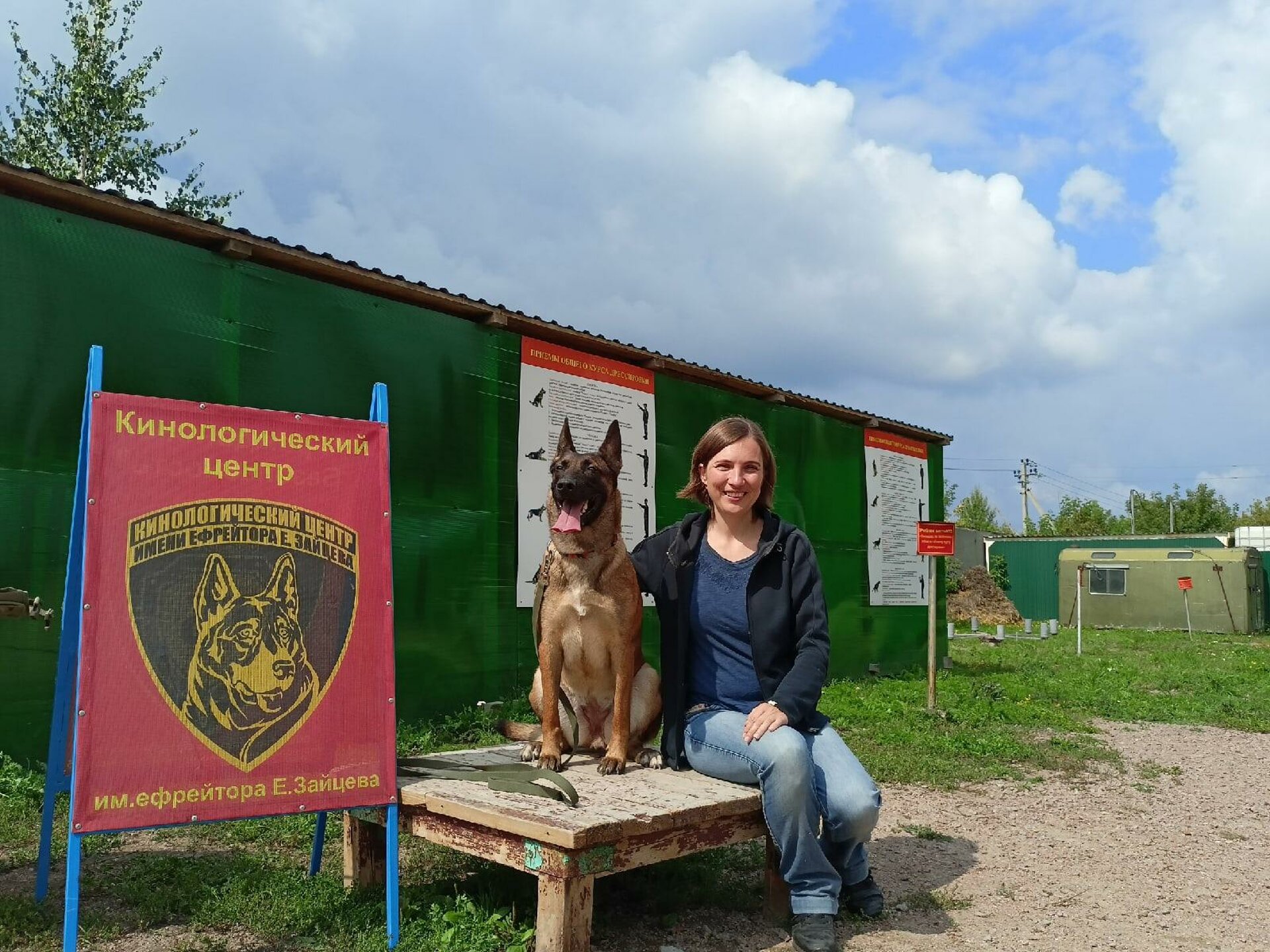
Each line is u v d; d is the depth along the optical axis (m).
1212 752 7.87
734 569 3.74
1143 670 14.12
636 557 4.03
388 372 7.15
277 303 6.49
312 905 3.32
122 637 2.74
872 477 13.40
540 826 2.77
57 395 5.38
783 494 11.65
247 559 2.98
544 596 3.83
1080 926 3.63
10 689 5.11
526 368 8.25
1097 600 27.20
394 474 7.11
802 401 11.79
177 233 5.97
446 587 7.41
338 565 3.14
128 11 17.05
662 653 3.86
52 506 5.32
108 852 3.95
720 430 3.82
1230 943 3.50
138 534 2.81
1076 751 7.48
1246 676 13.51
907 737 7.63
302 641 3.03
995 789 6.16
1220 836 5.17
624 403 9.27
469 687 7.52
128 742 2.70
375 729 3.12
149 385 5.78
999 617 27.39
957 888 4.08
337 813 4.46
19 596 3.35
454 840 3.12
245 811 2.84
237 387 6.21
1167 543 30.19
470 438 7.71
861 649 12.82
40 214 5.38
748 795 3.31
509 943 2.99
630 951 3.18
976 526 63.47
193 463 2.94
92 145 16.73
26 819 4.29
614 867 2.87
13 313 5.23
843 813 3.33
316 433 3.18
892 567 13.64
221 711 2.86
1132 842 4.97
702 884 3.80
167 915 3.26
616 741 3.72
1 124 16.44
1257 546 34.53
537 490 8.26
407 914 3.27
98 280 5.59
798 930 3.22
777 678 3.66
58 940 2.97
